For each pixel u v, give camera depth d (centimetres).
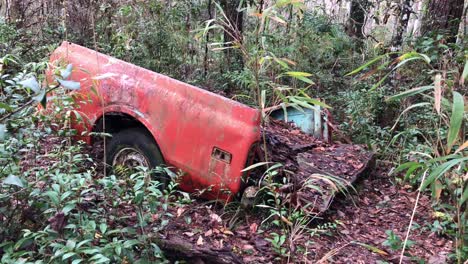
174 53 817
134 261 272
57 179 278
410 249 396
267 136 479
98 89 406
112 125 436
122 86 408
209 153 367
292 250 318
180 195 390
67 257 230
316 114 596
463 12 913
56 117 348
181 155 380
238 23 799
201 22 808
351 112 718
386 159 621
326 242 383
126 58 767
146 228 306
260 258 327
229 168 359
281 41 836
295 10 852
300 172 447
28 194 281
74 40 807
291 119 612
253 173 387
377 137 673
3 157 274
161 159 396
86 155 351
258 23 477
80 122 375
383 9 961
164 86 393
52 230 256
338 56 947
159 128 390
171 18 812
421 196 515
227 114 363
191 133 375
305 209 371
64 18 695
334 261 354
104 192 306
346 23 1114
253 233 354
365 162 534
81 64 425
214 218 356
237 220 370
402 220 460
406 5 866
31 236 257
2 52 690
